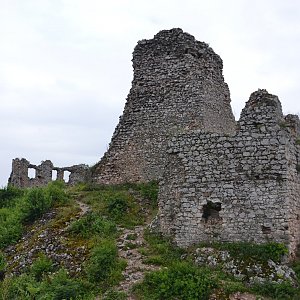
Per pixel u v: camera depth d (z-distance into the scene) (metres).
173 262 16.83
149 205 23.81
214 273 16.05
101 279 16.30
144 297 14.91
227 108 28.75
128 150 27.39
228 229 17.69
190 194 18.55
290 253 16.73
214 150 18.39
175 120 26.41
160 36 27.55
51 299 15.41
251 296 14.91
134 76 27.89
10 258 20.27
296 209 17.78
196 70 26.48
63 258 18.47
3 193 29.84
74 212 22.78
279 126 17.61
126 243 18.92
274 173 17.33
